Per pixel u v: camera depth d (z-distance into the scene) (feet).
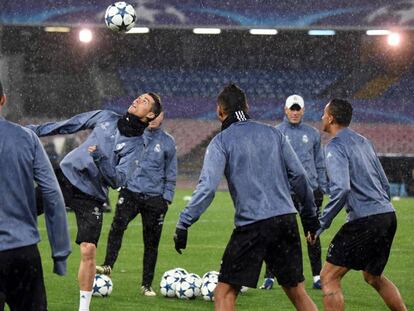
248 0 414.82
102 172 93.97
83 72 472.85
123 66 482.28
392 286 90.84
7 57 456.86
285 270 76.18
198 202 73.31
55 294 115.96
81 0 413.39
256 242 74.74
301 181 76.89
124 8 119.14
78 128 93.86
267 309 106.63
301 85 478.59
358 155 88.17
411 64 473.26
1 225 57.26
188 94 474.49
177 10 415.23
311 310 76.59
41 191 59.47
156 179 118.83
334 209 85.46
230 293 75.72
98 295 113.50
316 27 413.80
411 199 317.83
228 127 77.05
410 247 181.78
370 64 477.77
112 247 121.39
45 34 469.57
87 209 95.96
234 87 78.48
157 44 482.28
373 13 412.57
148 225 117.91
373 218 87.71
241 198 75.36
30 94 463.83
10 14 411.75
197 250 173.06
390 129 458.50
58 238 59.98
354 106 467.52
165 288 114.11
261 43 481.87
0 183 57.47
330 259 88.79
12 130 58.80
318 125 464.65
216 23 415.23
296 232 76.23
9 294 58.49
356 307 110.22
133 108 93.04
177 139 453.17
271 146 76.69
